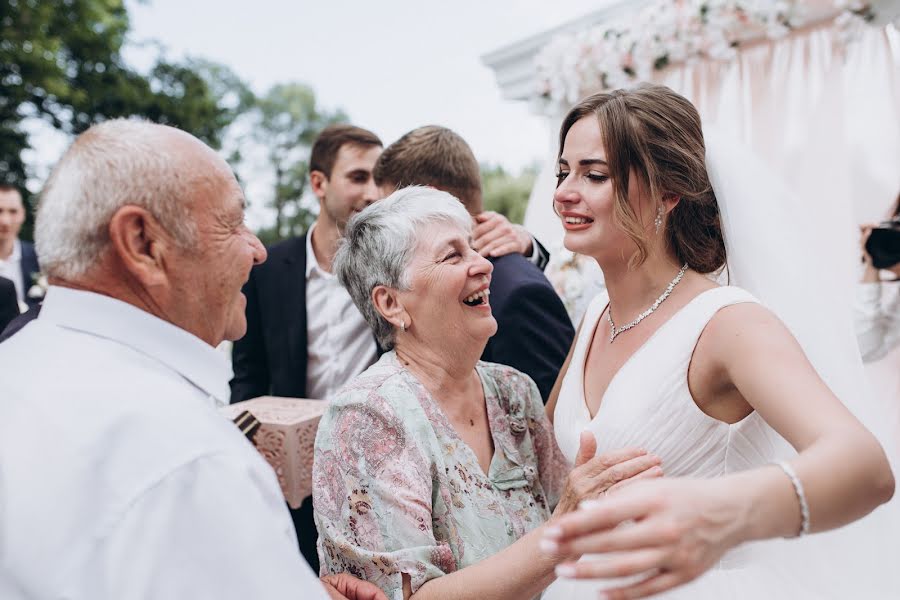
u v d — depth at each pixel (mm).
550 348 2277
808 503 968
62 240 1130
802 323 1663
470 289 1688
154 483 981
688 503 915
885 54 3352
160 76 25109
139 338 1150
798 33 3650
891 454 1667
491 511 1637
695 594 1508
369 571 1474
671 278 1664
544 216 3947
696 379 1474
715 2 3629
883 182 3334
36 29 19266
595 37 4219
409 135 2582
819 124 3541
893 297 2688
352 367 3340
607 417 1594
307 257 3434
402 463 1528
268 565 1016
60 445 997
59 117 21438
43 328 1152
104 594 939
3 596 955
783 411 1152
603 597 920
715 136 1761
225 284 1223
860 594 1574
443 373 1733
